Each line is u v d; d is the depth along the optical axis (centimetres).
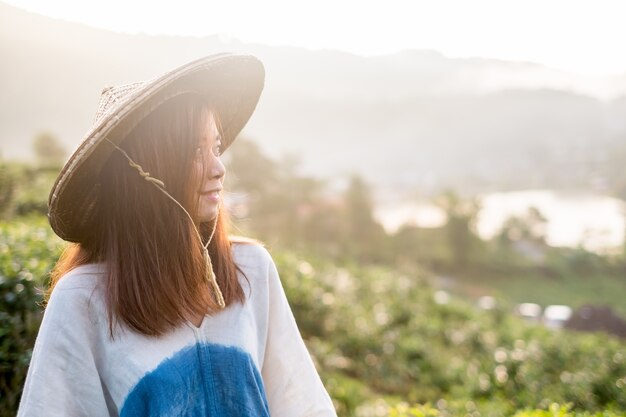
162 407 114
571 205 11738
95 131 117
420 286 1572
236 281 131
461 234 4941
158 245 121
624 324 2342
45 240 457
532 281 4747
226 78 140
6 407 281
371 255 4694
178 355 118
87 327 118
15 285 320
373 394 776
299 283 952
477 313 1429
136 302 117
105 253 124
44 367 115
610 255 5112
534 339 1055
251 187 4503
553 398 697
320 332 920
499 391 760
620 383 741
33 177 1292
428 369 894
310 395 136
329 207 4853
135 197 122
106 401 119
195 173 124
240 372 122
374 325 975
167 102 123
